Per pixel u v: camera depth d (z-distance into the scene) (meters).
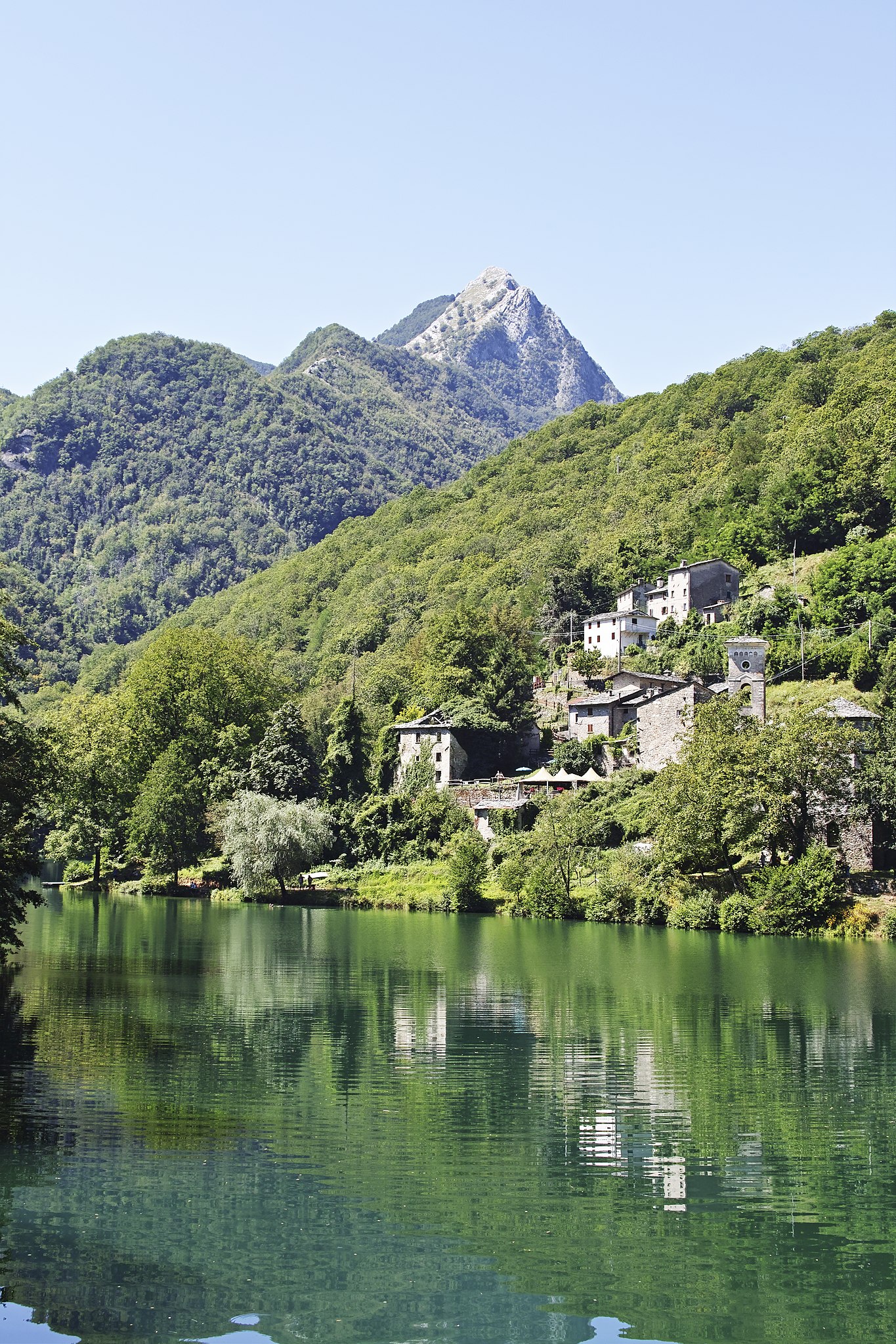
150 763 160.88
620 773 137.00
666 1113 43.91
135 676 173.00
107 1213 34.59
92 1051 51.94
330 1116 42.94
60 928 102.62
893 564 174.25
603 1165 38.59
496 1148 39.94
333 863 141.75
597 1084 47.50
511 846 126.12
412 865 136.38
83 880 159.00
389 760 161.88
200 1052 52.03
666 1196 36.34
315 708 188.12
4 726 72.94
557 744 157.50
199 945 90.19
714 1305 30.16
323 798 152.88
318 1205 35.28
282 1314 29.58
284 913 119.88
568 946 91.19
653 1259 32.44
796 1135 41.62
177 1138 40.44
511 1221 34.53
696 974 76.38
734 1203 35.91
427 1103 44.66
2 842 69.94
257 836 130.25
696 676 170.50
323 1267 31.72
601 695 164.38
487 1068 50.03
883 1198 36.31
